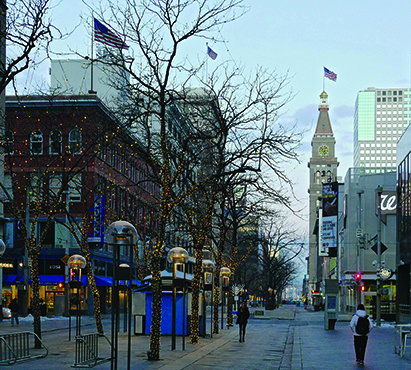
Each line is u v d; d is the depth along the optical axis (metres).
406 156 45.16
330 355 22.39
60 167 47.56
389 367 18.28
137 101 22.80
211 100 26.83
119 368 17.58
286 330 40.44
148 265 43.03
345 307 87.00
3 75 15.61
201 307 31.69
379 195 47.25
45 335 31.98
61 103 45.19
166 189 21.09
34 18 15.66
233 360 20.86
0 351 18.27
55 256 55.66
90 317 54.28
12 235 55.59
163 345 26.25
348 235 77.50
